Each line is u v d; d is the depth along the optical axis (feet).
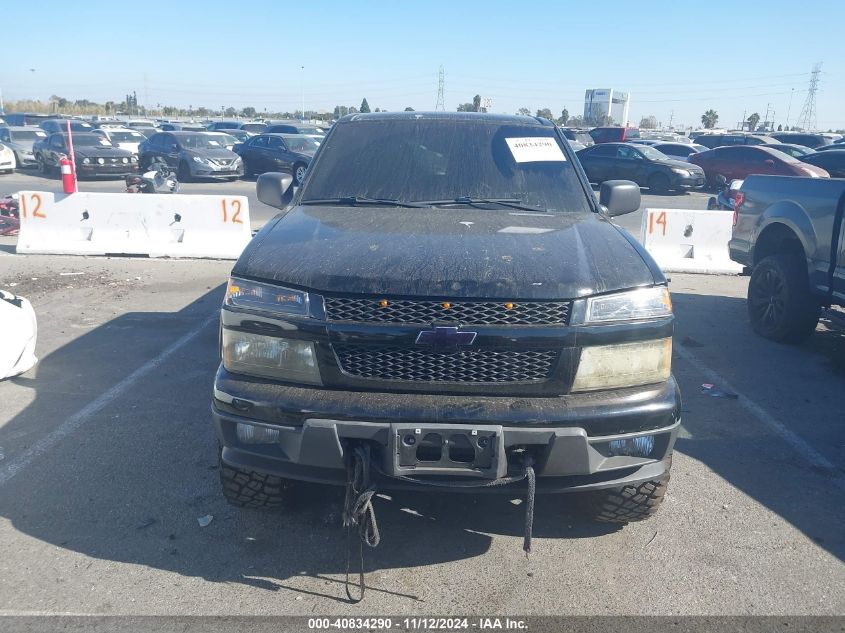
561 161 14.46
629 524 11.82
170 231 34.27
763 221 22.22
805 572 10.59
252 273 10.14
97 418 15.49
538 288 9.54
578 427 9.28
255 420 9.68
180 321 23.04
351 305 9.55
